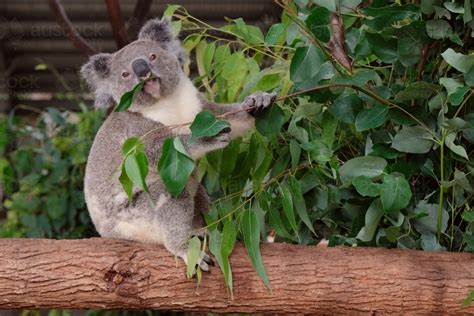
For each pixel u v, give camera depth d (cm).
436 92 416
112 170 477
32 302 405
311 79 436
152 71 475
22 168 798
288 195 429
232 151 475
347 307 409
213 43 517
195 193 474
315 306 409
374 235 462
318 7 397
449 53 400
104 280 403
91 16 848
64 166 781
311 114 457
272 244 429
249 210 412
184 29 538
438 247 441
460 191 432
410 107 419
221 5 799
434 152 441
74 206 768
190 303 409
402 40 421
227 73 501
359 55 437
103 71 504
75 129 818
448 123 406
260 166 463
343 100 433
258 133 461
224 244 403
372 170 426
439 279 409
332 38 436
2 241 417
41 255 407
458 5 411
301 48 406
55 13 706
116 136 485
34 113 967
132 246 418
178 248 414
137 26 725
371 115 418
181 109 486
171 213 438
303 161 477
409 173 429
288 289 408
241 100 501
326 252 422
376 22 423
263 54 514
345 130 475
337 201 462
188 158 378
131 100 388
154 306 409
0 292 401
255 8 798
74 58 901
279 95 495
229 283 398
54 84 927
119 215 466
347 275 409
